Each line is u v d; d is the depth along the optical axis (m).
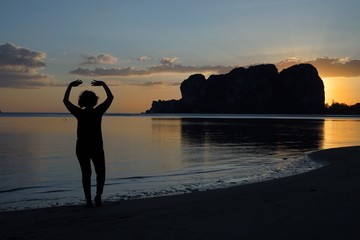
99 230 6.17
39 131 61.19
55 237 5.79
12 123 101.00
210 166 20.88
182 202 8.80
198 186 13.78
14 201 11.32
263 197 9.38
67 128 72.38
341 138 45.72
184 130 66.44
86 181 7.73
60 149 31.66
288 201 8.72
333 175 13.56
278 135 51.53
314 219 6.91
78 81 7.46
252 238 5.76
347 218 6.97
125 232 6.05
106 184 14.72
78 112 7.33
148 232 6.06
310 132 59.38
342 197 9.09
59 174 18.45
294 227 6.37
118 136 50.41
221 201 8.91
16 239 5.69
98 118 7.42
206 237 5.80
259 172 17.58
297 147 33.06
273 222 6.71
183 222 6.73
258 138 45.47
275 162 21.81
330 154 22.58
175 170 19.42
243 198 9.29
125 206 8.20
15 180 16.48
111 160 24.22
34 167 21.02
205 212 7.59
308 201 8.66
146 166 21.31
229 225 6.52
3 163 22.69
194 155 26.91
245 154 27.08
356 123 103.50
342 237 5.80
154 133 57.44
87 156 7.50
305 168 18.33
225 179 15.60
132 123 107.50
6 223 6.62
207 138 45.78
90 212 7.48
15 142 38.97
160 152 29.38
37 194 12.72
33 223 6.62
